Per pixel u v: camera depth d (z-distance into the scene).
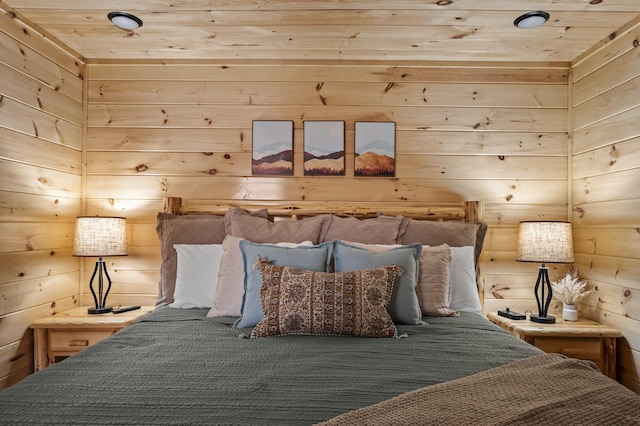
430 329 1.94
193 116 2.99
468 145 2.98
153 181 2.98
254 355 1.54
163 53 2.90
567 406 1.06
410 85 2.98
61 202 2.74
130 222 2.97
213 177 2.98
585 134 2.81
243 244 2.17
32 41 2.46
